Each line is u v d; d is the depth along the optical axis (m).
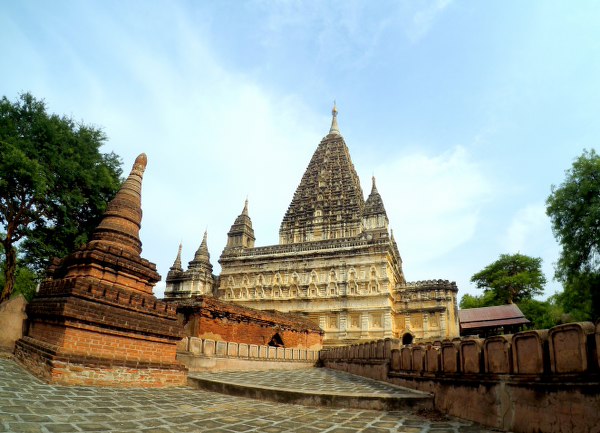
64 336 12.34
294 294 53.97
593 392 6.39
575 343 6.86
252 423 9.46
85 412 8.80
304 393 13.01
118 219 17.06
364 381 18.53
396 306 51.09
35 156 24.50
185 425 8.71
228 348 23.73
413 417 10.72
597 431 6.25
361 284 50.56
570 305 38.59
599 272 30.91
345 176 67.25
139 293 15.68
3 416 7.50
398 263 63.28
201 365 21.42
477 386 9.62
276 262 56.66
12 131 24.56
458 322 45.22
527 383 7.89
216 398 13.24
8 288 24.67
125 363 13.55
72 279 13.57
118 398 11.05
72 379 11.96
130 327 14.15
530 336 7.98
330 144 73.94
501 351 8.87
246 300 56.09
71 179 26.36
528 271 62.75
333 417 10.62
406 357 15.06
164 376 14.80
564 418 6.92
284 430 8.84
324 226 61.22
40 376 12.20
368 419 10.36
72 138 27.42
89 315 13.01
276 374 22.72
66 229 26.64
